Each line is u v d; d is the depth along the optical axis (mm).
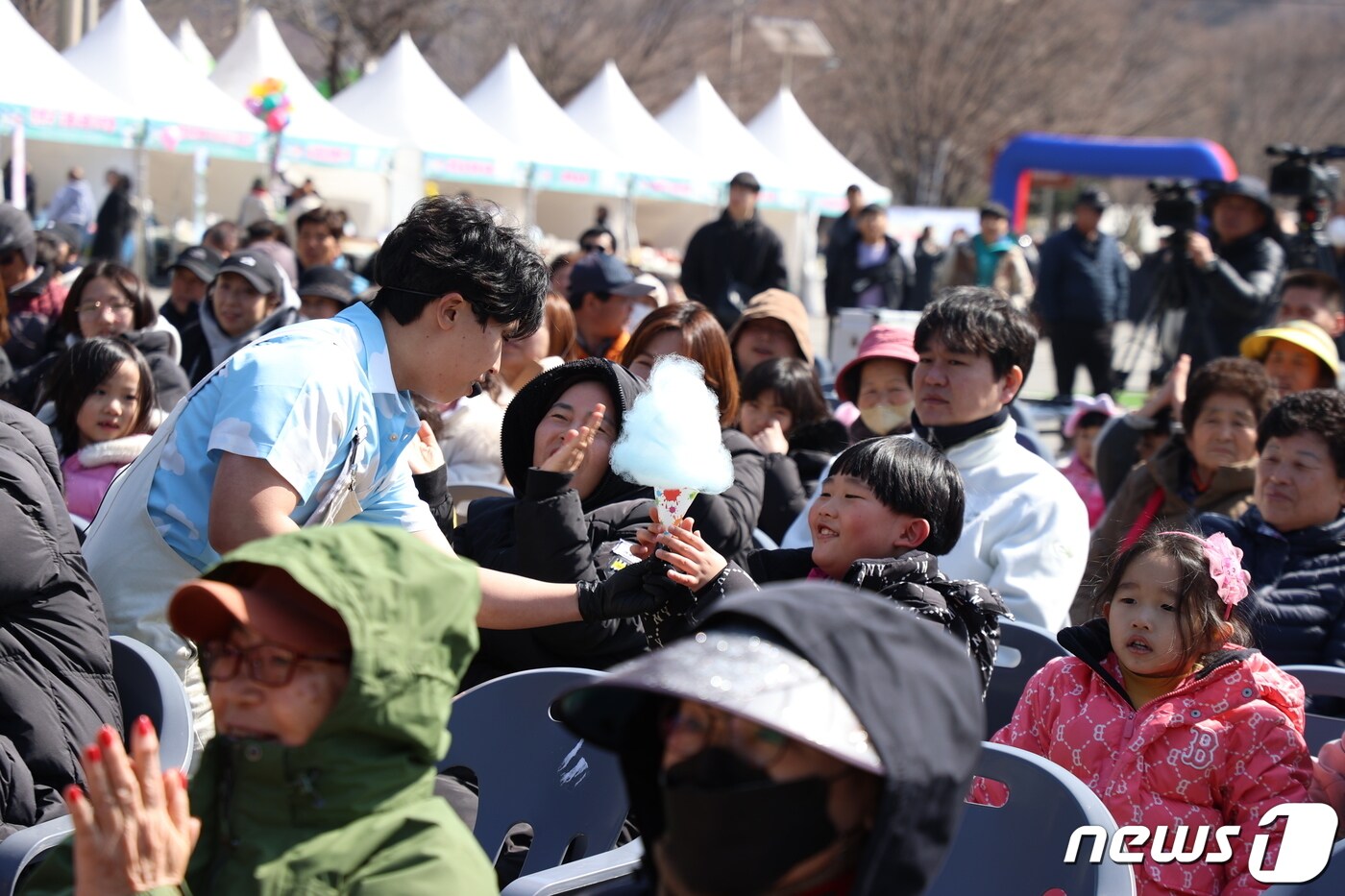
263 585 1720
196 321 7113
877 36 32969
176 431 2721
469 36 31031
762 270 11422
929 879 1381
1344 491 3885
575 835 2727
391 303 2756
